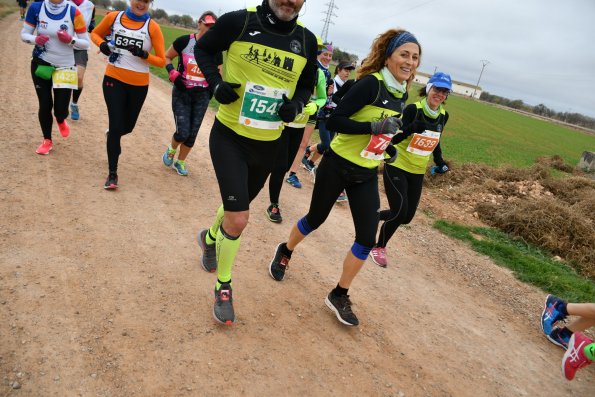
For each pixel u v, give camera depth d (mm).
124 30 4547
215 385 2506
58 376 2312
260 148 2891
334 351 3088
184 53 5129
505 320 4141
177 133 5383
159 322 2902
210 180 5930
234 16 2643
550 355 3736
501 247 5770
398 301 4043
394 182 4367
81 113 7738
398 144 4359
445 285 4609
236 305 3311
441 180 8688
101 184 4852
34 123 6402
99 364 2451
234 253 2961
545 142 28891
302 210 5793
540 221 6426
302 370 2816
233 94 2561
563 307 3885
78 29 4996
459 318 3994
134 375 2434
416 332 3605
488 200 7688
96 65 15195
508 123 41312
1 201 3949
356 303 3814
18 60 12047
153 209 4570
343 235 5324
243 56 2662
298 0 2541
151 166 5891
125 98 4777
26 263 3170
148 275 3393
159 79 15930
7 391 2150
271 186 5016
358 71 3377
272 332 3113
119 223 4090
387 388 2865
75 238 3650
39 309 2756
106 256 3506
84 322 2738
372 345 3279
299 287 3830
